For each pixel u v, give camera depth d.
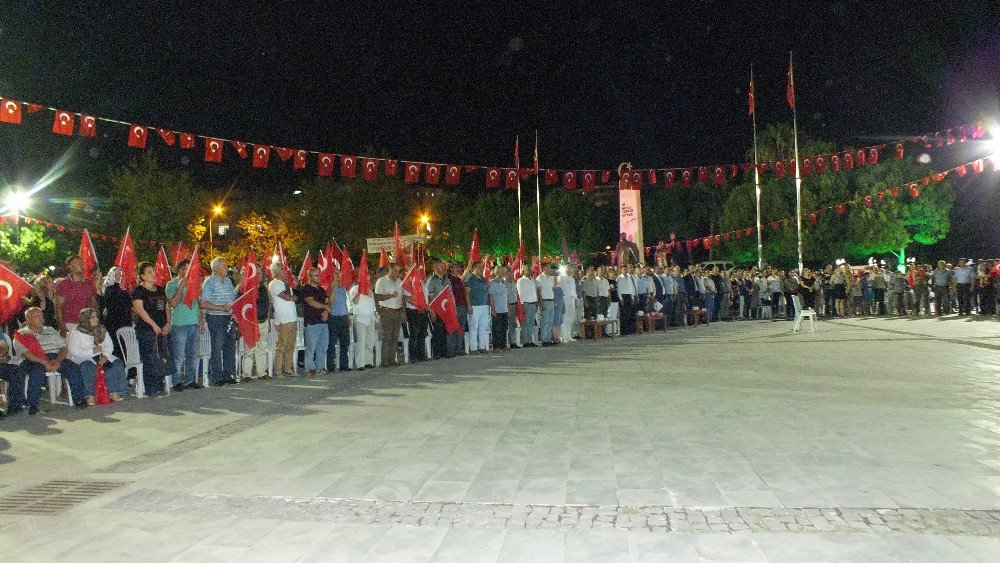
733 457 6.49
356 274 15.41
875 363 12.77
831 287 28.78
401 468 6.42
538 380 11.69
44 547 4.81
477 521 5.00
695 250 53.44
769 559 4.22
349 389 11.32
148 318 10.84
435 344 16.03
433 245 52.66
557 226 56.22
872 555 4.23
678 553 4.34
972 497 5.23
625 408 8.98
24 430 8.67
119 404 10.36
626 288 21.69
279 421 8.79
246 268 12.55
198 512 5.41
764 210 42.75
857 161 24.62
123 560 4.53
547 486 5.75
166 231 37.69
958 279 25.92
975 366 12.10
